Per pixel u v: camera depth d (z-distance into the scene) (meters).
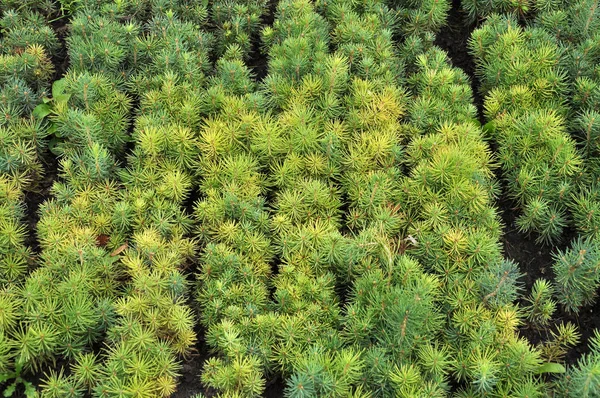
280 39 1.27
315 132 1.08
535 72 1.18
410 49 1.25
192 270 1.02
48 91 1.21
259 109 1.14
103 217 1.02
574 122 1.15
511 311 0.91
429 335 0.90
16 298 0.93
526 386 0.84
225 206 1.02
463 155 1.03
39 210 1.07
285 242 0.98
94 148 1.03
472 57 1.32
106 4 1.27
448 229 0.98
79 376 0.87
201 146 1.08
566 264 0.96
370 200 1.02
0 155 1.07
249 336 0.90
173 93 1.14
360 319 0.90
